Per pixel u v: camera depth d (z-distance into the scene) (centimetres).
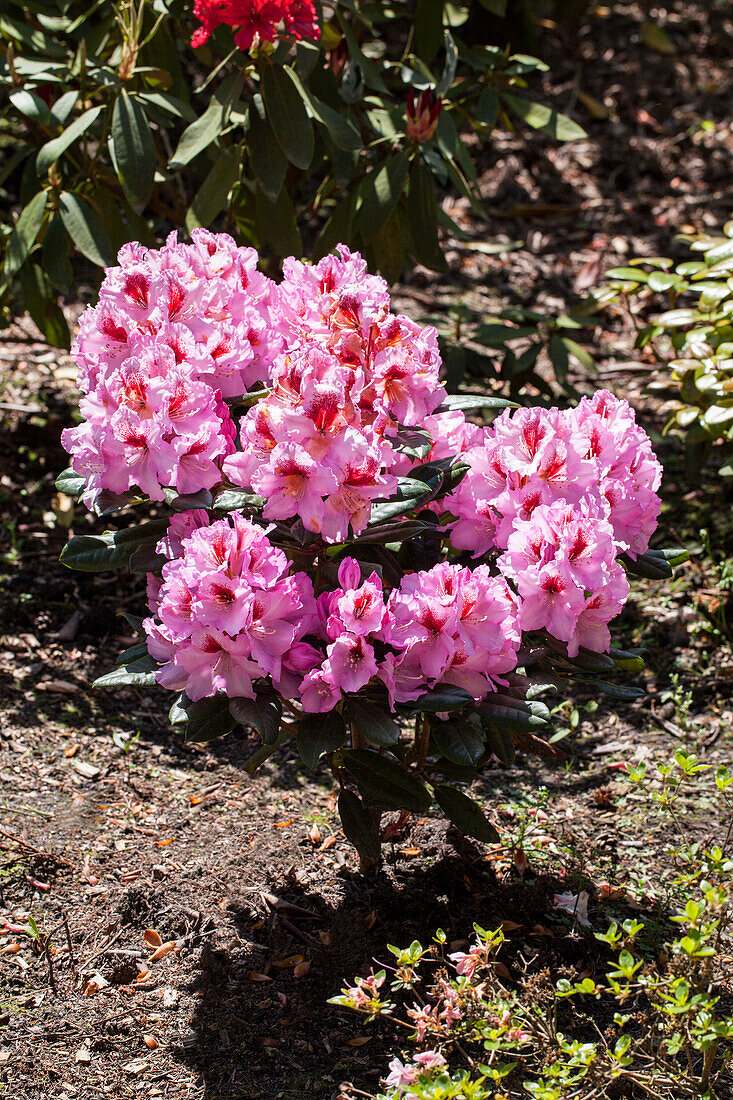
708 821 262
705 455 356
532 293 544
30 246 321
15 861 241
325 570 205
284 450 175
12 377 462
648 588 356
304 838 256
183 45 447
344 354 196
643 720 305
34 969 215
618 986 173
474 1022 176
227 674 180
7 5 378
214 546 177
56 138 336
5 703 300
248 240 374
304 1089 191
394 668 187
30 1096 188
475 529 209
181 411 187
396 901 234
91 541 201
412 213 332
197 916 230
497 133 657
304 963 218
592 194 623
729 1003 207
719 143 654
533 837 256
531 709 189
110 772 278
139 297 201
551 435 194
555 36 732
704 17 764
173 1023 205
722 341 332
